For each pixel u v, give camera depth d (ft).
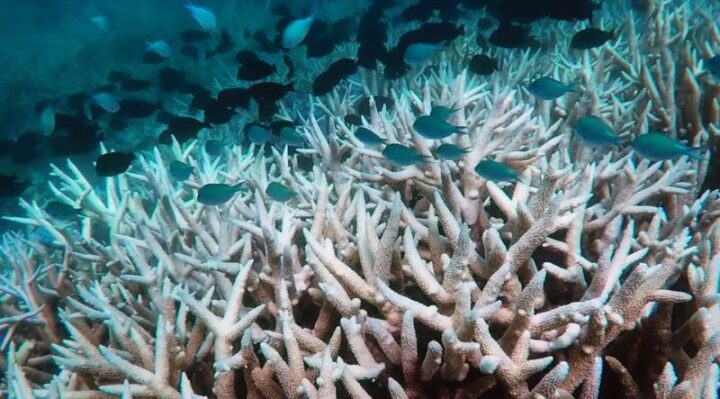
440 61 4.59
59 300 2.17
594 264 1.45
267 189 2.13
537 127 2.25
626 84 3.07
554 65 3.74
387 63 4.04
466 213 1.73
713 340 1.14
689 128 2.54
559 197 1.25
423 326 1.37
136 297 2.06
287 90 3.94
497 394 1.25
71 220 2.72
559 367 1.05
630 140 2.48
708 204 1.89
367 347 1.37
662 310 1.27
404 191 2.08
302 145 2.97
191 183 2.62
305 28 4.43
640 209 1.73
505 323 1.32
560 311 1.16
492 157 2.04
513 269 1.32
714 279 1.33
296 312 1.62
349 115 3.43
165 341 1.38
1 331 2.04
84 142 5.09
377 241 1.57
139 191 3.35
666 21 3.55
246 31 8.24
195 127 3.87
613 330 1.20
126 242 1.79
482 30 5.11
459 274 1.26
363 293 1.39
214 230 2.14
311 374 1.32
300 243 1.96
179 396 1.37
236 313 1.41
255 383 1.32
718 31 3.47
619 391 1.33
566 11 4.02
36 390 1.46
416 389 1.26
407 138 2.32
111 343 1.64
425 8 5.51
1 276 2.09
